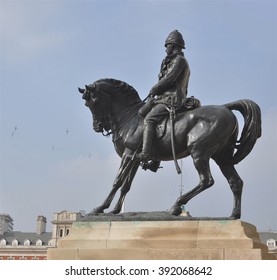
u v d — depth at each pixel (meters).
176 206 10.04
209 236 9.20
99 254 9.24
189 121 10.44
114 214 10.19
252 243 8.85
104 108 11.38
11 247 62.19
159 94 11.06
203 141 10.19
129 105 11.42
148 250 9.08
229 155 10.83
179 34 11.58
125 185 10.91
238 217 10.44
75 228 9.88
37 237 65.56
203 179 10.07
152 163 11.16
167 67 11.36
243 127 10.48
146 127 10.57
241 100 10.62
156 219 9.67
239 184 10.70
